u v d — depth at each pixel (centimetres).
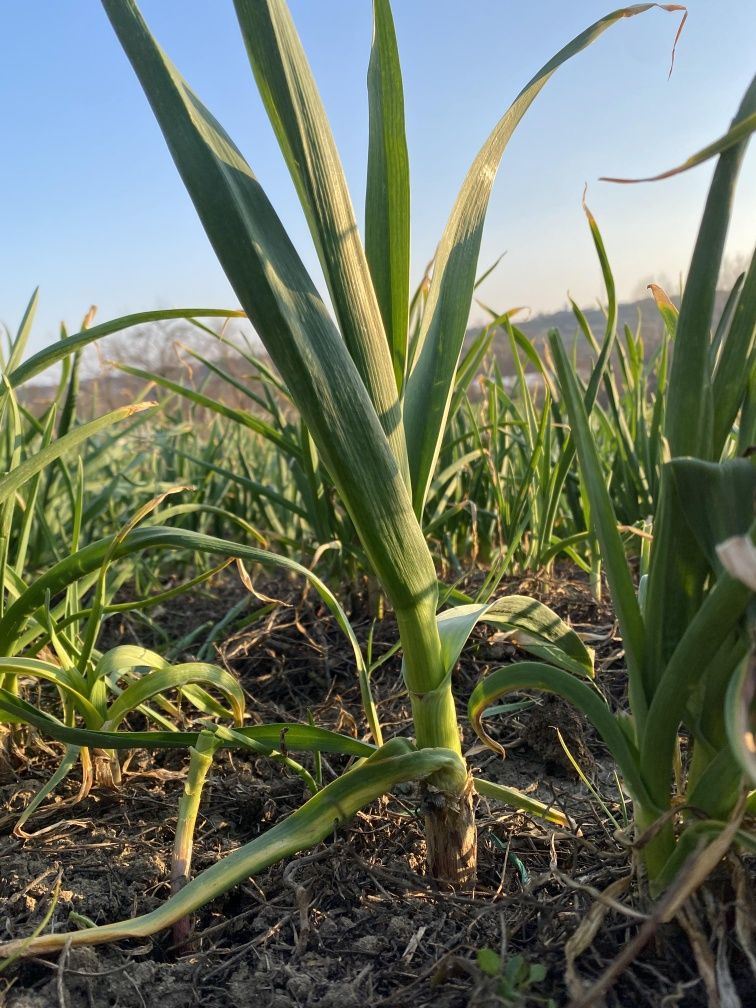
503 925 71
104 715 108
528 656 148
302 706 146
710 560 65
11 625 108
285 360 67
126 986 76
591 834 100
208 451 266
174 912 74
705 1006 67
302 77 71
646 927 56
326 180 72
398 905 86
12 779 118
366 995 73
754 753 48
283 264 68
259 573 250
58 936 74
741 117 67
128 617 188
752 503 62
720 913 65
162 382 163
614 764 122
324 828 79
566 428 165
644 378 215
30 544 187
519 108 87
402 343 91
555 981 70
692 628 64
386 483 72
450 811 84
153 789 115
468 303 90
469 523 211
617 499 201
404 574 75
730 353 72
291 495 295
